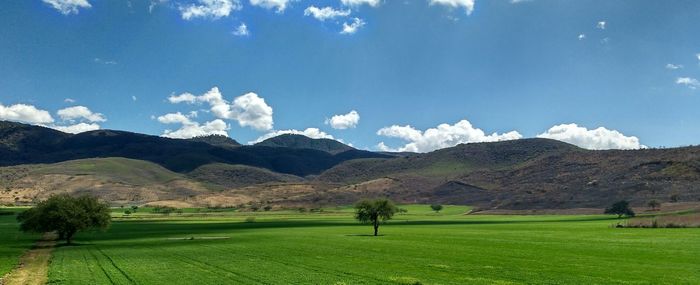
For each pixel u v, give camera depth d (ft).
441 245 245.04
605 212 579.48
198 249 233.96
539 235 310.24
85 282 132.57
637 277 136.46
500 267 157.99
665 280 131.23
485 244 248.93
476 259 181.88
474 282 128.26
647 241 251.80
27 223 289.53
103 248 247.50
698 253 195.62
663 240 256.32
